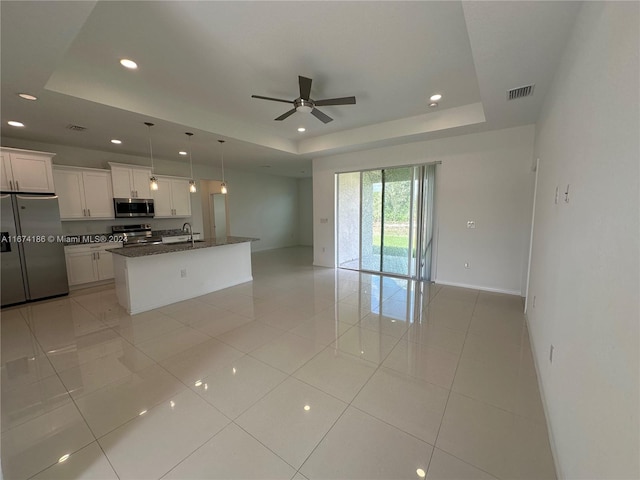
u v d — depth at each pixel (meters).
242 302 3.98
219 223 8.24
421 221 5.05
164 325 3.18
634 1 0.86
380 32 2.25
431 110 4.01
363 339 2.82
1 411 1.83
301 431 1.66
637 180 0.79
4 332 3.02
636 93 0.82
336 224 6.23
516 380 2.13
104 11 1.95
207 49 2.46
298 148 5.79
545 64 2.20
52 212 4.19
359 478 1.37
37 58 2.13
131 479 1.37
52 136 4.22
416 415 1.78
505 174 4.10
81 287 4.75
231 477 1.38
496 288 4.35
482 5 1.60
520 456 1.49
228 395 1.98
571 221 1.53
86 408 1.85
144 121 3.54
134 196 5.49
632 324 0.77
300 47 2.45
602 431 0.94
